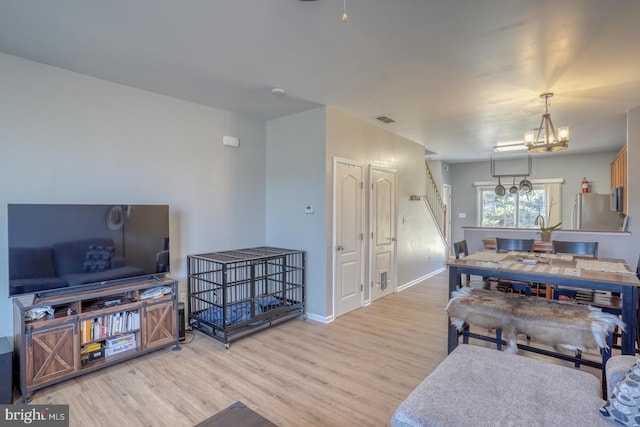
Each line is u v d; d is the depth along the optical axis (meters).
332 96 3.61
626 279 2.36
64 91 2.93
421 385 1.65
